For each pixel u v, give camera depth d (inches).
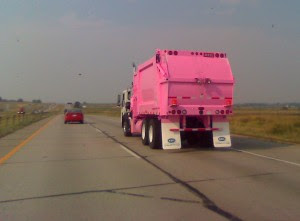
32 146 749.9
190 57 656.4
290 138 943.7
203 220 260.8
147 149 692.1
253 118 1865.2
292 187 361.4
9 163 525.7
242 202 307.3
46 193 344.8
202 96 652.1
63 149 696.4
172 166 493.0
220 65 663.8
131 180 401.4
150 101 720.3
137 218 266.4
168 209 288.7
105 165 504.4
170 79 635.5
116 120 2220.7
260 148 699.4
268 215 271.6
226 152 639.8
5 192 349.7
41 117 2632.9
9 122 1688.0
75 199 321.7
